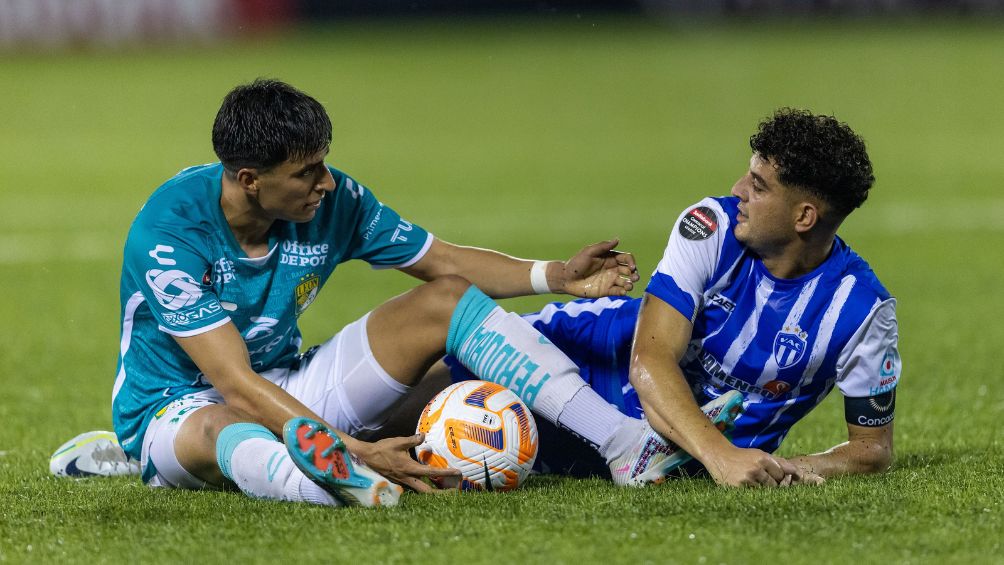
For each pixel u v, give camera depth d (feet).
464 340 43.62
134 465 47.85
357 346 44.75
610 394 45.96
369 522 36.42
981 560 32.73
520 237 123.54
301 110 40.16
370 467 39.91
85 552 34.73
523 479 42.04
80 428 58.34
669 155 195.83
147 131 229.25
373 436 47.26
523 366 43.37
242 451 39.96
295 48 381.19
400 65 342.64
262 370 46.47
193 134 224.33
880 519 36.22
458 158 196.34
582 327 46.55
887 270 108.06
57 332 85.76
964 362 73.56
